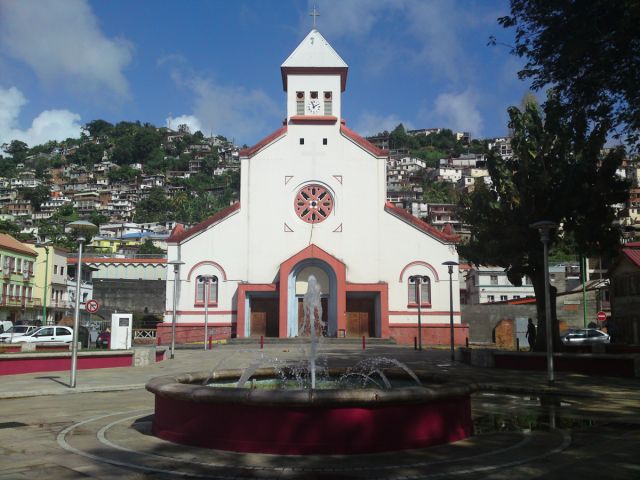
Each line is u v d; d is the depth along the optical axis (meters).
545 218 24.77
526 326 39.97
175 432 9.51
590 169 23.81
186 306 41.53
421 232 42.19
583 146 23.14
